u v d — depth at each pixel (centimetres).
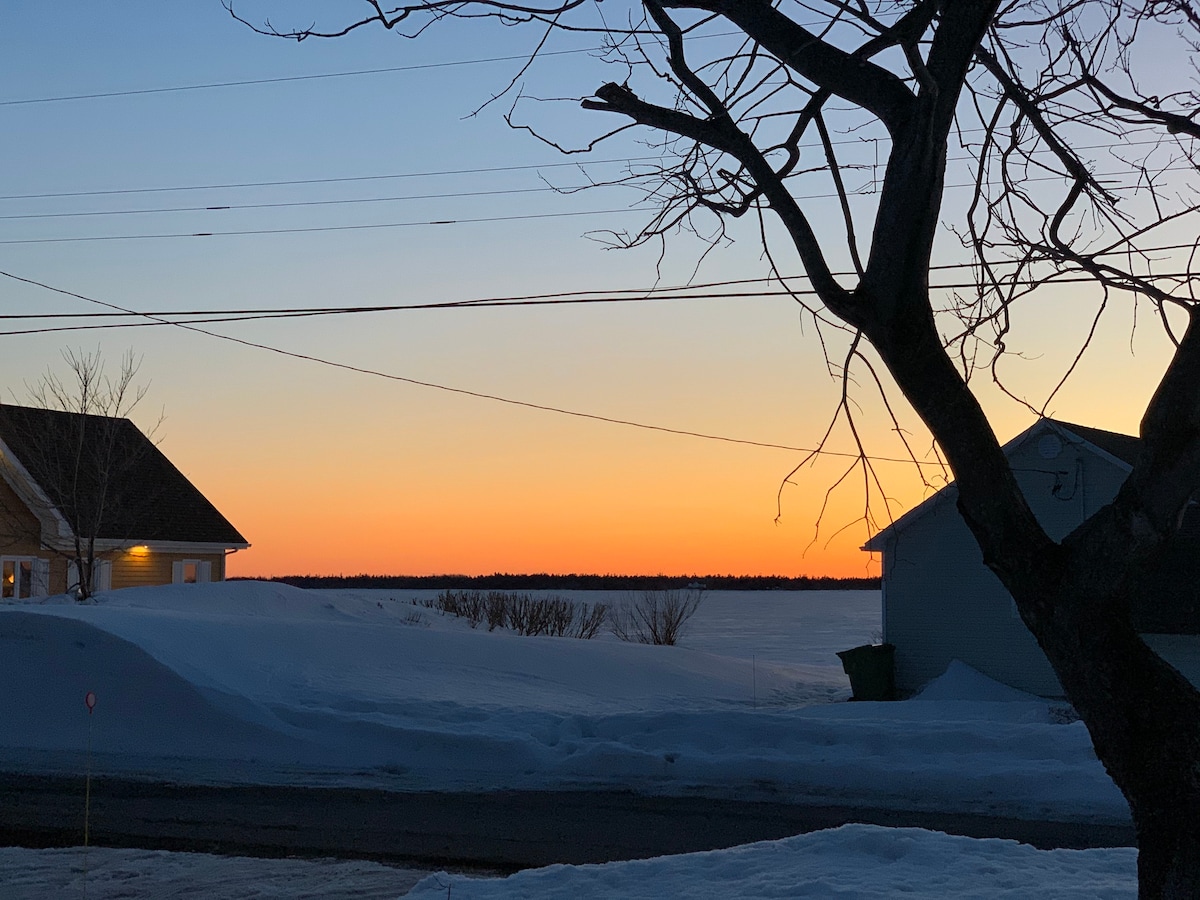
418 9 612
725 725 1602
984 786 1327
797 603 9900
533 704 2003
